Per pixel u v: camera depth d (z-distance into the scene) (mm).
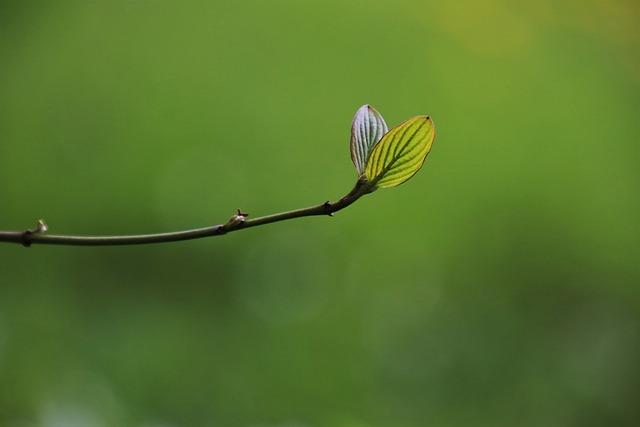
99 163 2096
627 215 2197
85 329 1520
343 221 2076
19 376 1137
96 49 2404
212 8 2594
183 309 1729
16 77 2266
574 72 2590
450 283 1978
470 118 2406
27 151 2074
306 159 2217
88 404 1119
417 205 2160
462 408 1644
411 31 2633
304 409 1471
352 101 2391
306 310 1808
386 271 1971
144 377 1380
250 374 1541
